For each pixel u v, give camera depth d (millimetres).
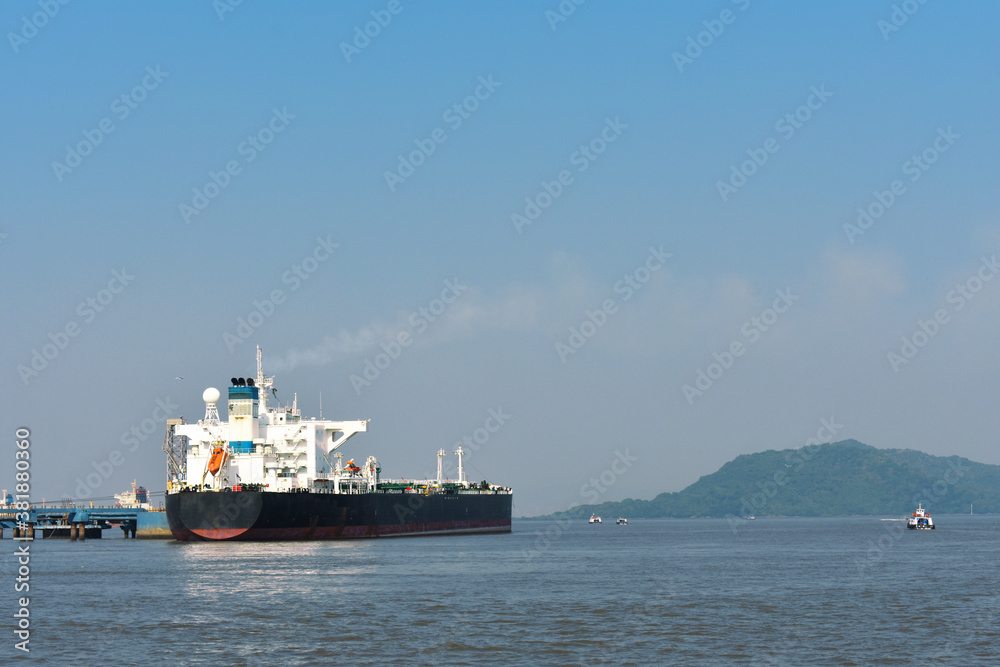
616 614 61906
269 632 55875
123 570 90750
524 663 47750
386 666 47312
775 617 60875
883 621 59375
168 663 48312
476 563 99312
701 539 180625
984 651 50375
